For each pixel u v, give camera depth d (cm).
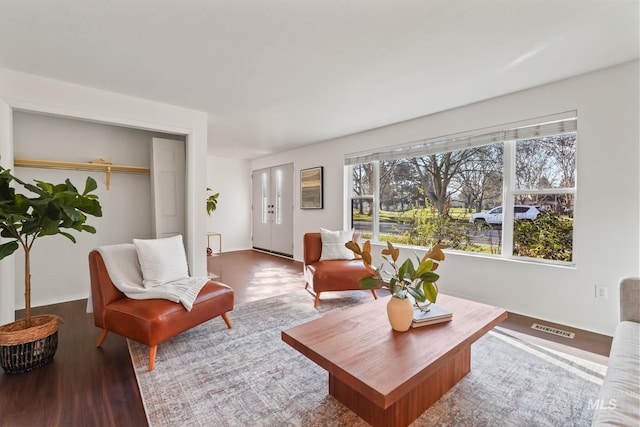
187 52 223
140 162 392
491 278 318
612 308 247
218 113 365
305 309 316
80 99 284
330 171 516
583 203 258
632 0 163
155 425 150
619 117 240
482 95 304
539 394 172
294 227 602
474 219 342
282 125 420
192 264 359
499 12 175
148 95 309
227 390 178
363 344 157
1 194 188
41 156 329
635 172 235
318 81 273
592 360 209
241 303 334
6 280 257
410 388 127
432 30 194
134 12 176
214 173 692
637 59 231
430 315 184
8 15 178
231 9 173
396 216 427
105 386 183
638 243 235
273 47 215
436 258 175
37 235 206
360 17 181
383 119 388
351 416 157
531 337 245
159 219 367
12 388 179
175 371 198
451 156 363
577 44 209
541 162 291
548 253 288
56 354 221
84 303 336
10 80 253
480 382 184
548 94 275
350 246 193
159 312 206
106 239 368
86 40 207
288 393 175
